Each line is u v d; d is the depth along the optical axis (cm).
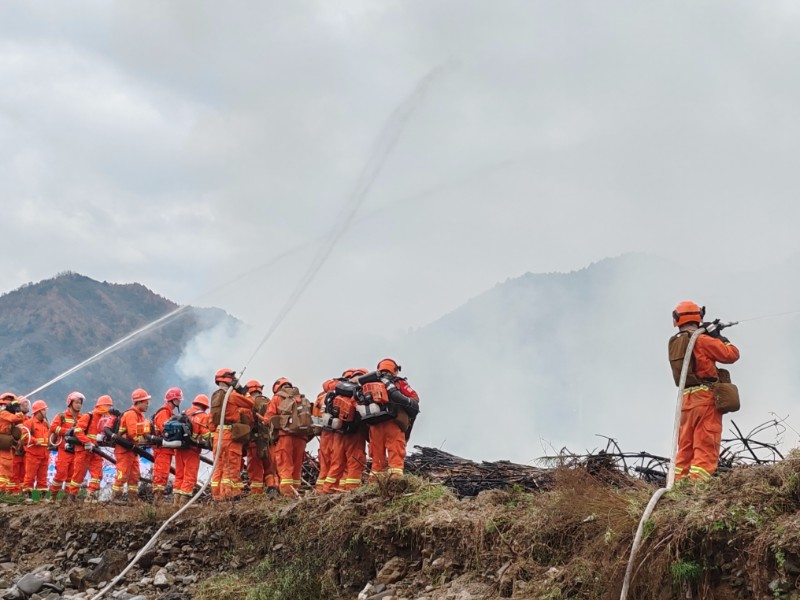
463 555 1042
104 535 1548
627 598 801
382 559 1127
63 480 2017
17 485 2041
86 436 1923
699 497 832
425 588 1034
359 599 1070
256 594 1172
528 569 948
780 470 816
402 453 1341
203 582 1295
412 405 1341
